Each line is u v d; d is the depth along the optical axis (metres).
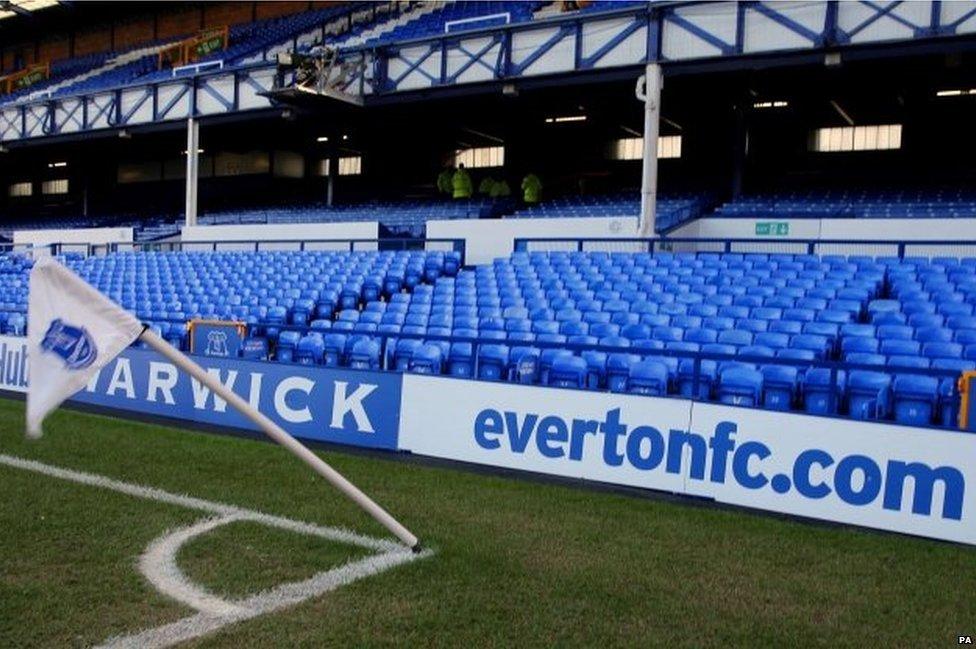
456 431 7.50
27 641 3.66
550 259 14.48
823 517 5.84
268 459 7.29
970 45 12.19
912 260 12.08
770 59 13.52
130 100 22.17
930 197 17.06
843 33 12.80
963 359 8.20
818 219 14.40
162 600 4.17
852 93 18.55
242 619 3.96
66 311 3.93
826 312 10.37
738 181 18.70
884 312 10.32
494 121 23.48
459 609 4.12
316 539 5.15
